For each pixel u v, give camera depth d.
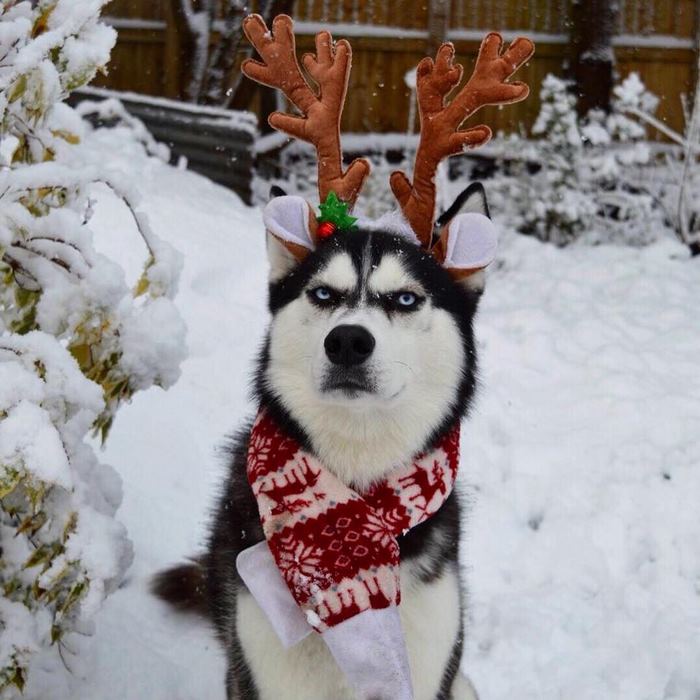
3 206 0.76
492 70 0.87
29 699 0.90
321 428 0.80
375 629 0.77
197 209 1.93
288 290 0.82
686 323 1.96
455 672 0.88
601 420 1.57
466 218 0.84
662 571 1.29
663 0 3.21
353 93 3.31
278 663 0.80
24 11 0.81
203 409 1.38
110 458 1.26
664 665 1.12
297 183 2.94
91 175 0.81
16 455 0.68
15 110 0.80
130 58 3.28
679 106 3.25
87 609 0.75
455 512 0.88
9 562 0.79
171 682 0.97
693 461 1.48
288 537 0.79
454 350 0.82
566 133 2.50
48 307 0.79
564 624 1.18
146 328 0.82
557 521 1.35
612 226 2.49
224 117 2.34
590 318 1.94
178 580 1.05
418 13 3.29
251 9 3.06
